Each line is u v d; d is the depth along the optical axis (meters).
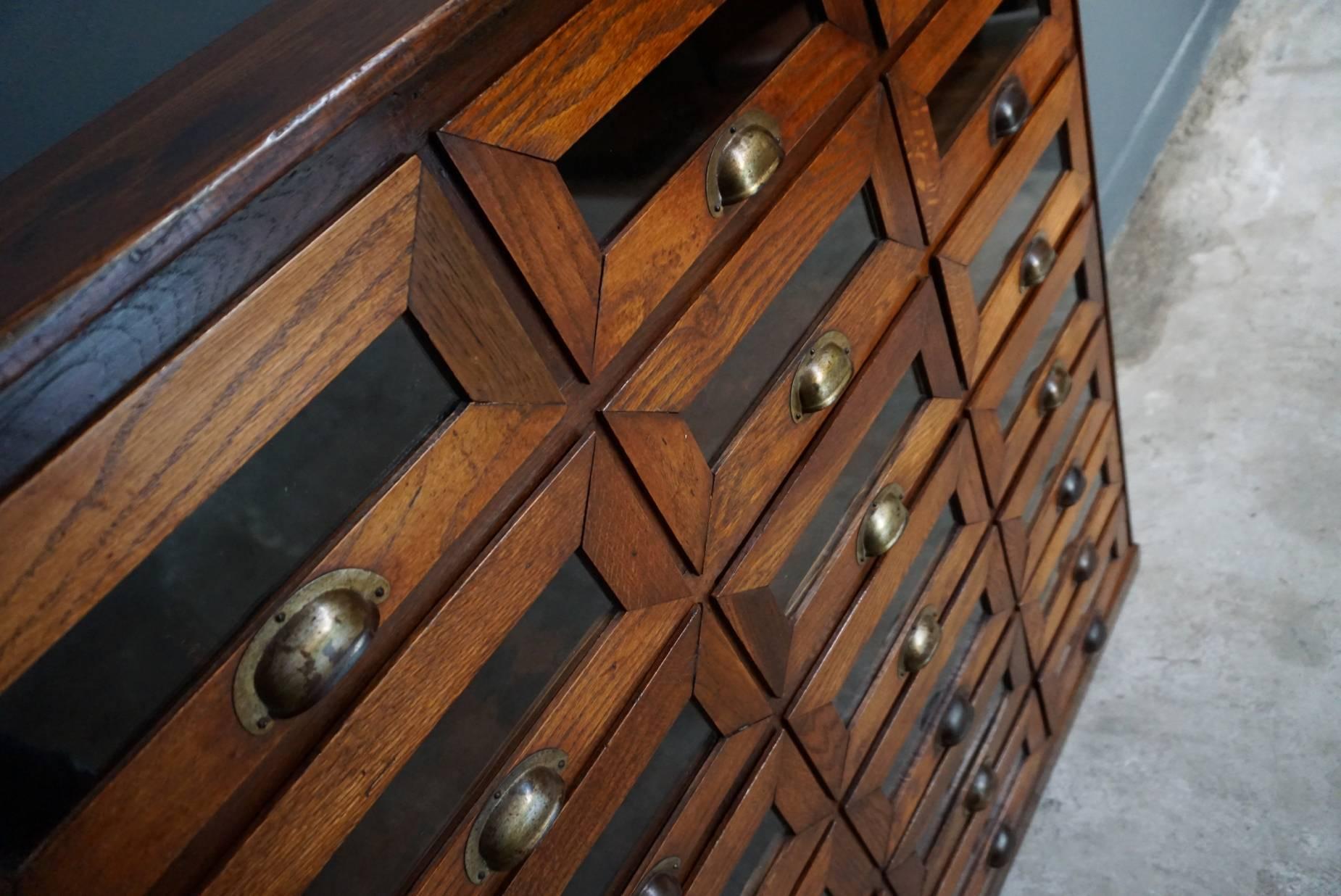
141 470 0.33
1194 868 1.12
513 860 0.49
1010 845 1.12
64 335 0.31
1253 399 1.50
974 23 0.69
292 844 0.41
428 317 0.41
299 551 0.39
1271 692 1.22
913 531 0.78
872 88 0.61
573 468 0.49
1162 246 1.75
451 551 0.45
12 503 0.30
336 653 0.38
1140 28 1.64
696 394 0.55
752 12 0.52
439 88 0.40
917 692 0.85
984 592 0.94
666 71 0.48
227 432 0.35
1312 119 1.76
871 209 0.65
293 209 0.36
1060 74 0.81
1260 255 1.65
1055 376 0.95
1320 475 1.38
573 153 0.45
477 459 0.44
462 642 0.45
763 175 0.52
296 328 0.36
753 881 0.72
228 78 0.46
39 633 0.31
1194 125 1.87
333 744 0.41
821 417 0.65
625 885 0.59
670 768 0.61
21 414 0.30
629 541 0.53
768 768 0.68
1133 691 1.29
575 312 0.47
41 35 0.59
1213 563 1.36
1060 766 1.25
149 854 0.36
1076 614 1.22
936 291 0.73
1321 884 1.06
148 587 0.35
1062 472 1.07
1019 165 0.78
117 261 0.31
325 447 0.39
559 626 0.51
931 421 0.77
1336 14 1.86
